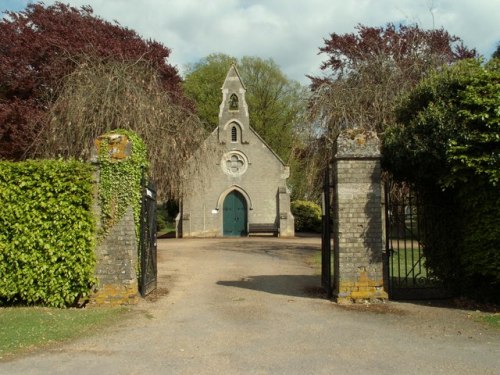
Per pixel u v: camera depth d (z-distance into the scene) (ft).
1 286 29.32
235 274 44.27
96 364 18.97
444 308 28.99
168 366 18.67
